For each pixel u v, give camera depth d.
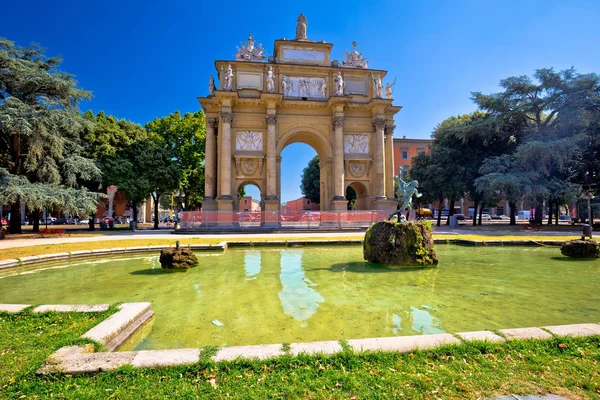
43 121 26.69
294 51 39.75
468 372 3.75
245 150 37.19
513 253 16.23
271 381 3.61
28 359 4.12
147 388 3.50
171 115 44.75
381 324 6.11
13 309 6.12
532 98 35.62
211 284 9.75
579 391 3.38
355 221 32.03
